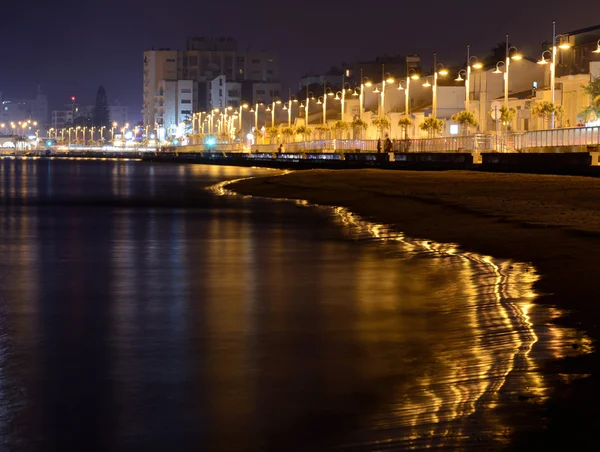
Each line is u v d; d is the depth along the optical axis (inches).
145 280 714.8
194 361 437.1
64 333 505.0
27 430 334.0
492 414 338.0
